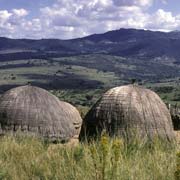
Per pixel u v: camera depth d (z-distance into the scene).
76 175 7.02
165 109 12.95
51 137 16.45
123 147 8.57
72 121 18.06
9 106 16.62
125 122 12.11
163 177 6.62
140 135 11.62
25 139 12.44
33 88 17.59
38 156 9.15
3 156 9.46
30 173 7.96
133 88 12.96
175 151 8.28
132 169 6.87
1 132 16.08
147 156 7.92
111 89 13.01
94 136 11.75
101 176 6.65
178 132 14.48
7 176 7.88
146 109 12.45
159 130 12.24
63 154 8.52
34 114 16.61
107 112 12.38
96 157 6.89
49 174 7.59
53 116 17.05
